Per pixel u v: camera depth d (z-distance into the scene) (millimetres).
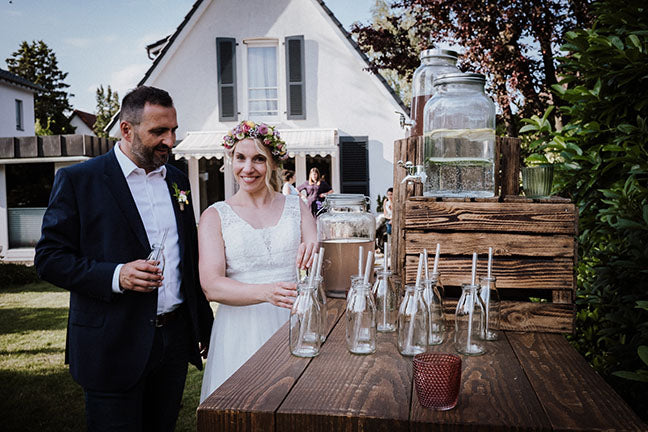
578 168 2326
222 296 2039
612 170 2291
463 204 1791
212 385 2311
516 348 1579
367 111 12664
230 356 2291
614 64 2232
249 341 2293
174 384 2357
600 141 2393
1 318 6523
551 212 1744
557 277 1750
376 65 9555
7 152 12016
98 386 2119
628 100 2242
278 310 2375
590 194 2375
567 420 1099
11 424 3570
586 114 2336
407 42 9266
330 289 2180
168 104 2270
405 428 1107
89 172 2191
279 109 12977
